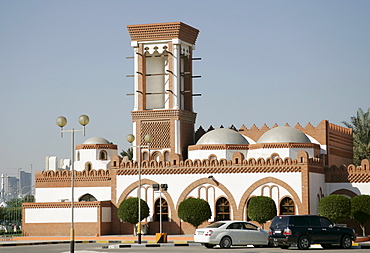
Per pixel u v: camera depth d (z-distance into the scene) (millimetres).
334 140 66062
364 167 57344
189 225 57156
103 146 67312
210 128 66250
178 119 62125
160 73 65000
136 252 36906
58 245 46438
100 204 57875
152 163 58750
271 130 59094
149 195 58594
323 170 58312
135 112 63125
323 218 39562
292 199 54438
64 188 62594
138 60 63562
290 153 56938
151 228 58031
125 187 59312
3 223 83062
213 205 56656
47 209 59375
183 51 63906
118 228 59250
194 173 57406
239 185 56031
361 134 91188
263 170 55406
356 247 41656
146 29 63188
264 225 55156
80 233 58094
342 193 57844
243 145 59438
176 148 61844
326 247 41094
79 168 67188
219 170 56688
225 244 40469
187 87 65188
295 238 38500
